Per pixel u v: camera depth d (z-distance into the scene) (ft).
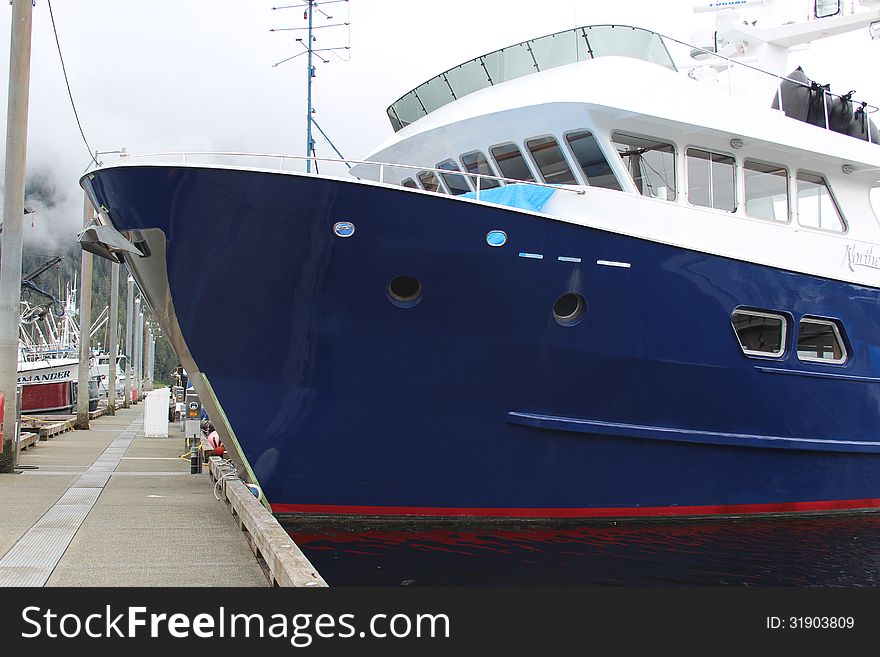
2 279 35.29
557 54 33.27
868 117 41.14
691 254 29.53
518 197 30.09
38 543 21.07
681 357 29.66
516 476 28.58
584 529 29.73
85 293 72.33
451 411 27.53
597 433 28.99
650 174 31.60
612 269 28.14
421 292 26.50
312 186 25.04
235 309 26.30
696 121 30.94
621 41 32.94
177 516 25.46
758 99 39.22
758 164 34.06
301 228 25.41
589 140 30.71
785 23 45.01
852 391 33.65
